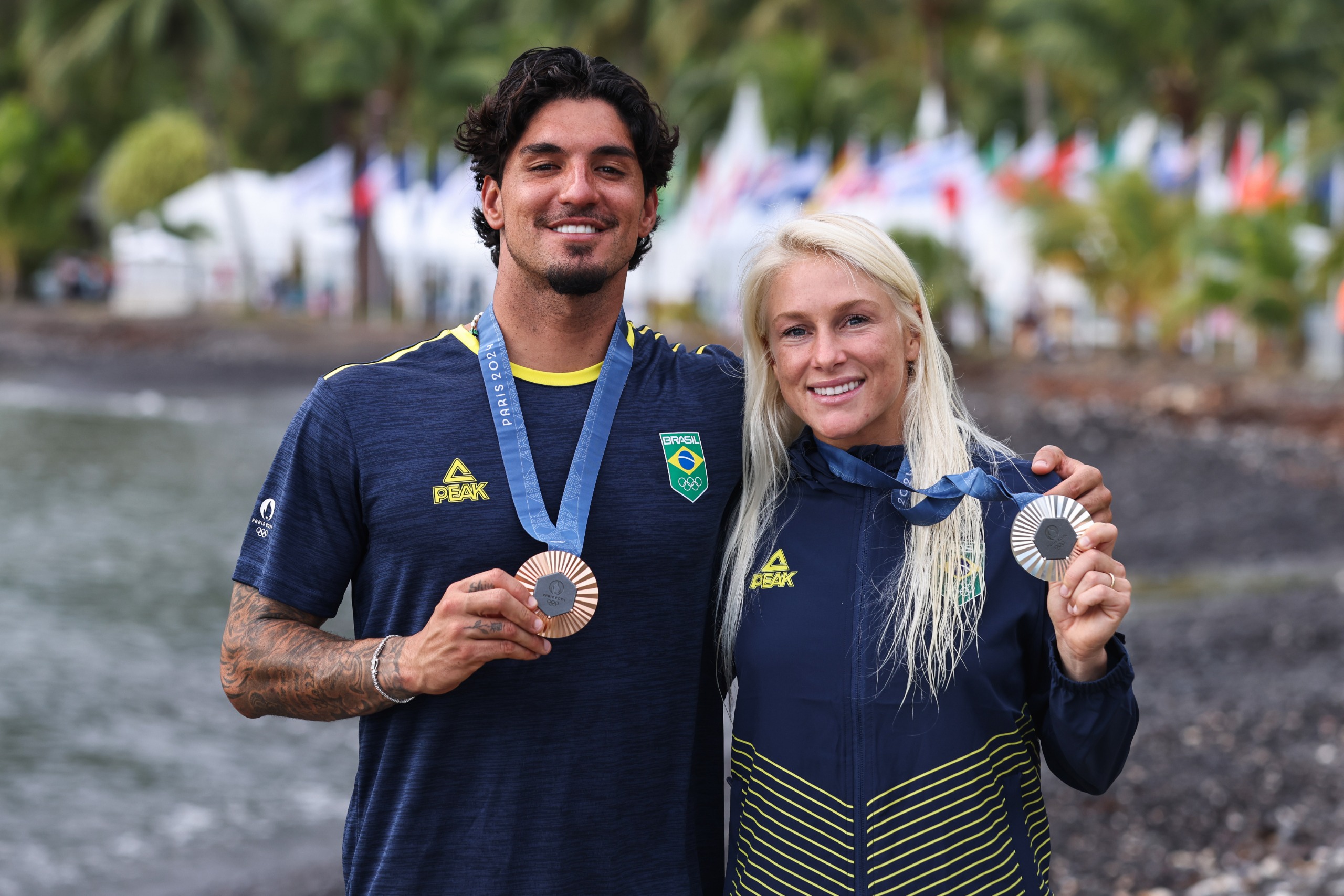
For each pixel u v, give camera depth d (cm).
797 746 206
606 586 210
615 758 210
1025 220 2464
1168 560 1048
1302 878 402
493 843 206
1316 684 627
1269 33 2991
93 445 1892
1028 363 2411
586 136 209
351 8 3569
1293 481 1304
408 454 209
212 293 4309
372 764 214
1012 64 3762
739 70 3288
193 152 4075
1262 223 2200
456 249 3572
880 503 214
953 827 200
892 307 214
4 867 502
